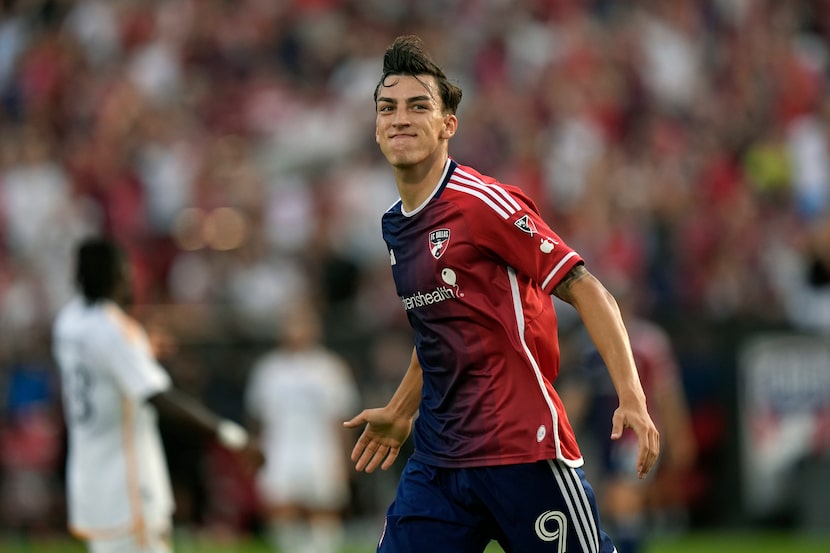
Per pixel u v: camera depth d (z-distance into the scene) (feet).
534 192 180.86
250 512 143.95
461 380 55.16
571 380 112.27
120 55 212.64
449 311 54.75
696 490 146.30
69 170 187.73
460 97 56.03
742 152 200.54
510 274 54.44
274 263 168.25
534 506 54.54
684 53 218.38
